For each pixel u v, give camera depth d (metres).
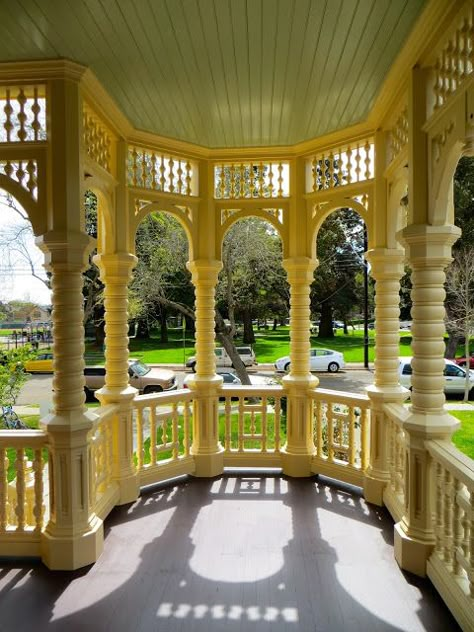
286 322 22.11
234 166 4.92
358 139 4.27
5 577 2.97
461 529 2.64
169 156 4.63
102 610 2.64
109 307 4.21
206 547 3.37
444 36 2.61
